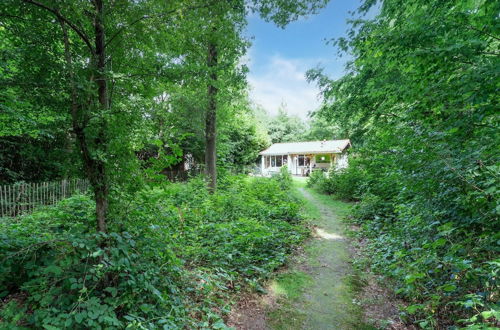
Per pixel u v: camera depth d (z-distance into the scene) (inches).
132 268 86.9
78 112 84.0
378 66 200.1
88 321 68.1
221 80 307.4
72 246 82.4
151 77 110.9
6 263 89.8
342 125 359.9
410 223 133.0
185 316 94.4
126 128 91.3
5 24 89.5
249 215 234.8
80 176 91.9
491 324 70.2
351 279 147.6
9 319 74.1
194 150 666.2
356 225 264.7
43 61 86.5
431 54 101.3
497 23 88.1
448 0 110.5
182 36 137.4
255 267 145.8
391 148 171.0
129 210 100.0
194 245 150.9
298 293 132.2
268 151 1085.1
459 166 92.7
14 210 249.1
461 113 106.3
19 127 266.5
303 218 278.5
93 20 92.5
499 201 74.7
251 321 106.5
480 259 86.9
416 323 99.9
